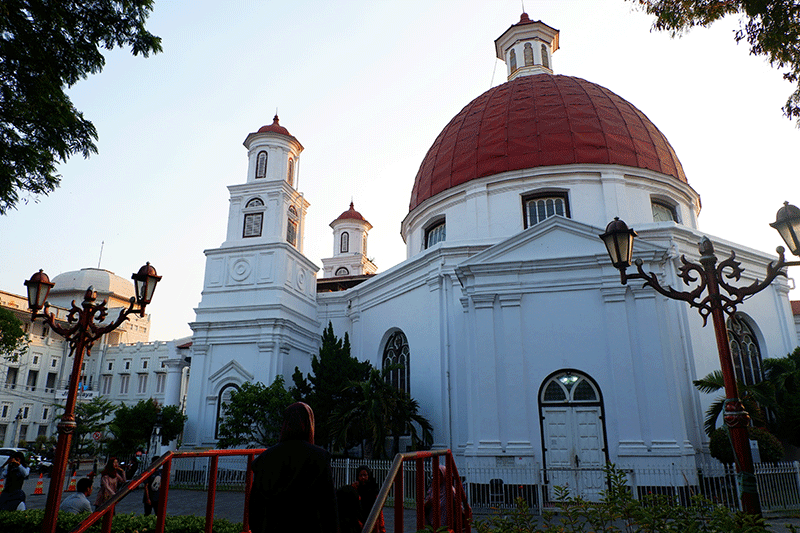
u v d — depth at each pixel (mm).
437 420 21219
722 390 19125
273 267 27391
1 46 10773
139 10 12016
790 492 15156
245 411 22859
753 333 22375
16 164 12047
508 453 17203
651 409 16891
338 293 29594
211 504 6703
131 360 59438
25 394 54562
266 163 29828
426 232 27266
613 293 18203
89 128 12562
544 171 23391
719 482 16078
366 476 10125
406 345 24438
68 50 11805
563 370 18000
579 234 19188
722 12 10180
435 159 27500
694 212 26094
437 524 5867
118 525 8922
